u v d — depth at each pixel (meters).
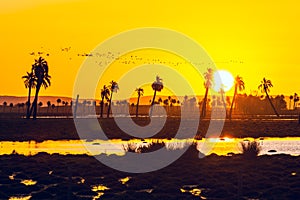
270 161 69.31
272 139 118.88
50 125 152.75
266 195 51.62
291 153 83.69
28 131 135.62
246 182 56.38
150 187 55.22
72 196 50.34
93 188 54.94
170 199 49.50
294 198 50.34
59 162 68.62
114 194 51.38
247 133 136.75
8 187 53.81
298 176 59.31
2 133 130.25
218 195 51.50
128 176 60.62
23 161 69.69
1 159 71.50
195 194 52.28
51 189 52.72
